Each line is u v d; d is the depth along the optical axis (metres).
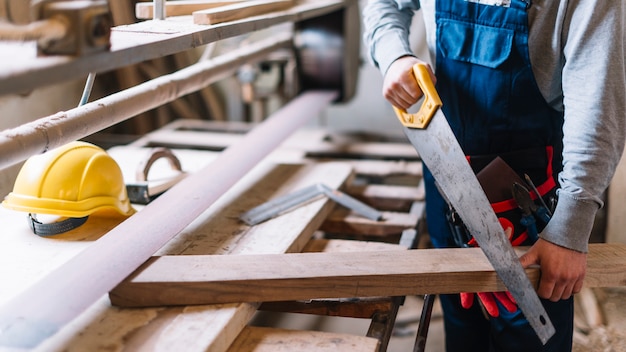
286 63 2.70
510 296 1.21
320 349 1.07
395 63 1.34
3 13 0.84
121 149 2.08
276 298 1.15
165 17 1.44
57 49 0.85
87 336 1.02
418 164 2.21
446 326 1.61
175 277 1.12
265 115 3.27
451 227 1.42
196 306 1.12
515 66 1.25
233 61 2.06
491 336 1.50
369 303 1.26
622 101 1.06
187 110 3.35
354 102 3.40
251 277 1.13
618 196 1.96
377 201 1.96
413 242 1.58
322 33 2.60
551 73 1.22
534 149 1.32
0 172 1.92
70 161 1.38
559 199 1.11
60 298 1.06
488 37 1.26
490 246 1.17
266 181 1.83
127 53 0.96
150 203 1.51
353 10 2.66
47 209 1.34
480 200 1.16
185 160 2.01
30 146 1.08
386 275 1.16
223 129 2.84
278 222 1.51
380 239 2.14
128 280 1.11
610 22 1.05
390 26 1.44
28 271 1.23
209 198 1.53
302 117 2.29
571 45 1.11
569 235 1.09
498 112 1.30
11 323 1.00
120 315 1.09
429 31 1.39
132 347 0.99
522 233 1.28
